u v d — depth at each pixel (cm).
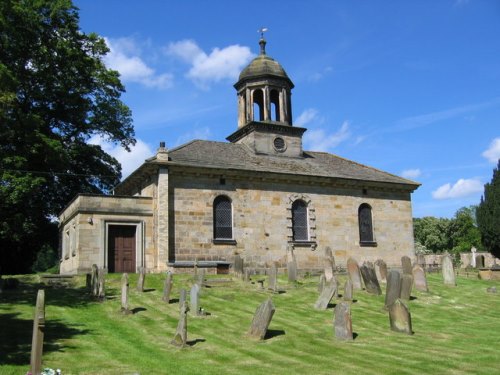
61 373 1258
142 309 2072
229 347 1556
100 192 4350
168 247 3091
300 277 3159
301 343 1619
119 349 1508
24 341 1553
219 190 3328
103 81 4144
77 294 2383
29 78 3609
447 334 1811
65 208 3566
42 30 3506
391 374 1300
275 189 3522
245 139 3888
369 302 2330
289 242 3478
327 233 3638
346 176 3772
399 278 2211
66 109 3988
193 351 1507
